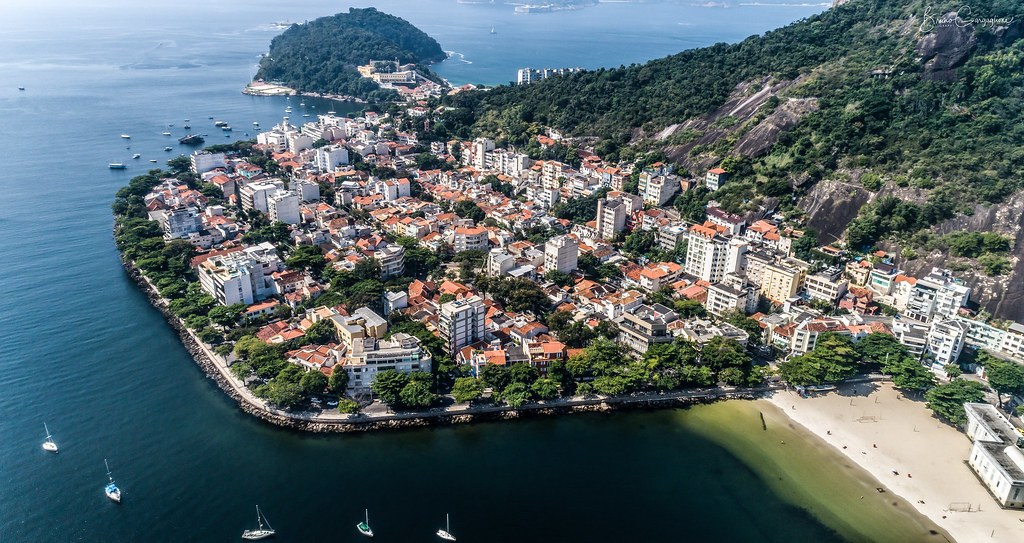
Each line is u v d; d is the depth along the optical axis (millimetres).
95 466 171875
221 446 181625
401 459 179000
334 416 193750
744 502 167500
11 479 166125
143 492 163375
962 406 197000
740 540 155000
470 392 195500
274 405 197500
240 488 165750
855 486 174625
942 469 181500
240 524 153625
